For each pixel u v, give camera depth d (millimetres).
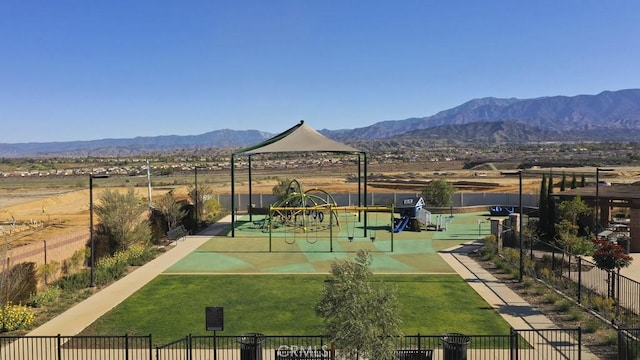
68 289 25953
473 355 17328
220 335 19688
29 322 20828
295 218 47812
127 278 29125
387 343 14164
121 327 20719
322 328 20391
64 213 54062
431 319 21297
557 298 23891
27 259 25188
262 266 32188
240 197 63156
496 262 31641
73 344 18828
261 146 49250
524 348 17938
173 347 18469
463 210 58719
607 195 37781
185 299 24734
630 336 16141
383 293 14641
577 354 17297
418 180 96188
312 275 29641
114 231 33344
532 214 53188
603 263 23203
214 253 36469
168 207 43688
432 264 32188
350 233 45094
